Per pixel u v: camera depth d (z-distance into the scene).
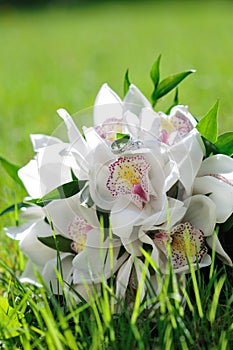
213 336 0.91
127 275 0.97
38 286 1.03
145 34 5.06
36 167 1.05
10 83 3.03
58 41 5.07
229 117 1.78
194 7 7.31
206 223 0.98
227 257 0.97
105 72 3.17
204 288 0.99
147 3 8.12
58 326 0.92
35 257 1.04
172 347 0.90
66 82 2.94
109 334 0.92
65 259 1.02
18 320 0.97
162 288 0.93
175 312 0.91
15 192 1.32
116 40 4.82
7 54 4.44
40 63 3.83
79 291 0.99
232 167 0.99
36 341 0.91
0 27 6.68
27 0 8.41
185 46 4.06
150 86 2.54
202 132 1.03
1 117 2.18
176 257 0.98
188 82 2.48
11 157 1.57
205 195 0.99
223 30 4.88
